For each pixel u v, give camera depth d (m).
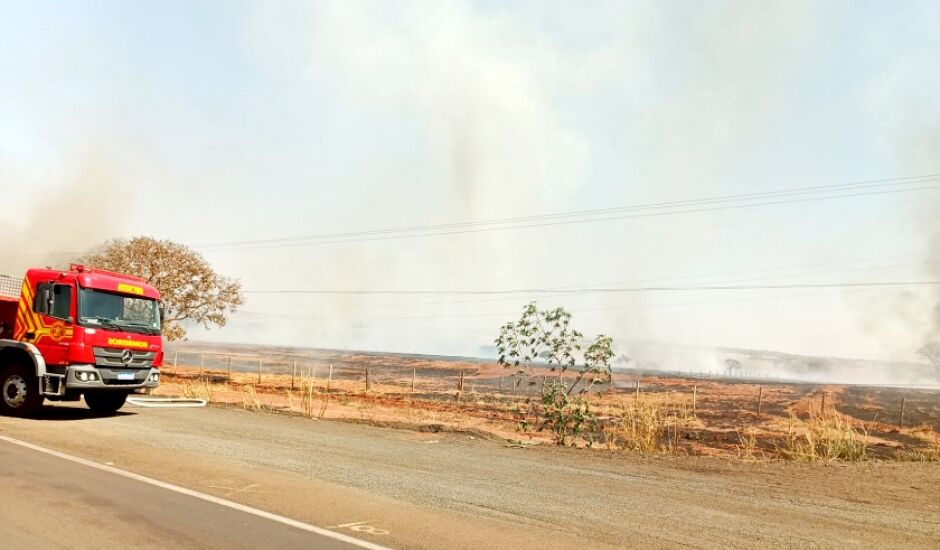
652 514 8.31
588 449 15.25
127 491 7.85
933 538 7.67
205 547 5.87
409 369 87.88
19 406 15.30
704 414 32.88
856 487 10.62
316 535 6.48
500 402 33.41
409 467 11.23
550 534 7.07
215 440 13.03
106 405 17.75
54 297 15.38
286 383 39.94
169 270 36.47
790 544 7.12
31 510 6.71
